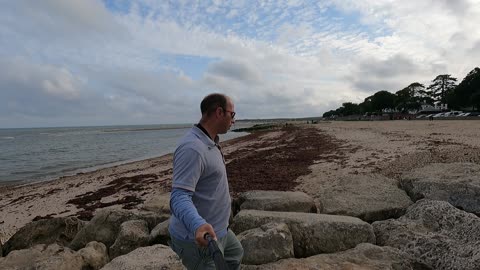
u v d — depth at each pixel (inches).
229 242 111.9
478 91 2706.7
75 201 502.6
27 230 264.7
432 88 4421.8
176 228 101.0
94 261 196.9
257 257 172.2
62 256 188.9
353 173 466.9
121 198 498.0
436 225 200.4
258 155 882.1
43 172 955.3
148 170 799.7
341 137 1256.8
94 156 1422.2
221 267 79.0
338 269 156.5
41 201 531.8
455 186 261.4
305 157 729.0
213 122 101.7
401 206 254.8
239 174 580.1
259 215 217.2
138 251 189.8
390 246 187.5
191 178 92.6
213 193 99.2
